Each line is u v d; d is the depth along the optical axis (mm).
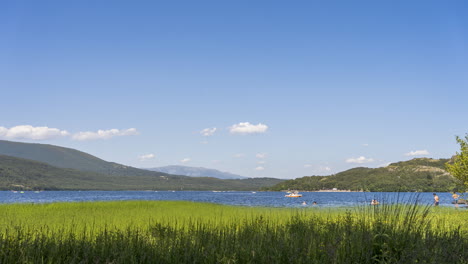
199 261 6465
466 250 7223
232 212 21938
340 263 6273
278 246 6891
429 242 7344
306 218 12891
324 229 9391
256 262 6301
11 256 6109
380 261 6543
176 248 6934
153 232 10109
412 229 7848
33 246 6762
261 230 9016
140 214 20578
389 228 7609
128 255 6434
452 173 28703
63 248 6832
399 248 6953
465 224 13500
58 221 15430
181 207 30828
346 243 7066
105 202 37000
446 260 6738
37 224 13820
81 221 15320
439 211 22750
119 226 12977
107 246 7020
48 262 6020
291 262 6215
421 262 6352
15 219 16234
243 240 7543
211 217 17594
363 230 7875
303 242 7227
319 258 6492
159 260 6449
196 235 7961
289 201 110250
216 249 6723
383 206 8742
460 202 29703
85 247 6824
